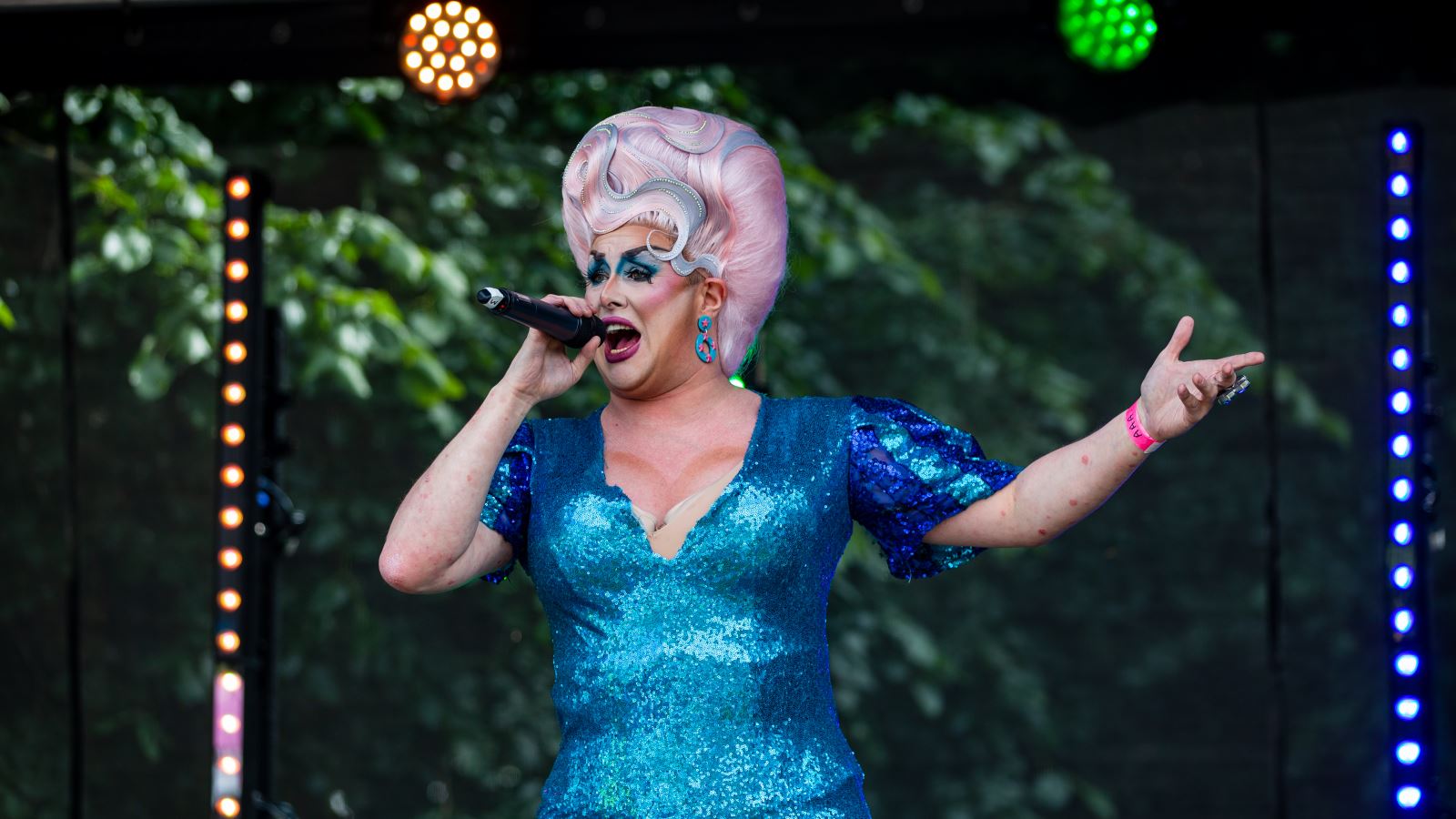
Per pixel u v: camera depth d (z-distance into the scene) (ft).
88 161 28.94
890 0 24.47
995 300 31.09
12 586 26.58
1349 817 26.35
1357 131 25.59
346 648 28.22
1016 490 11.21
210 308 28.07
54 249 26.84
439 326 29.09
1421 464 20.81
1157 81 26.25
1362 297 26.20
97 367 27.89
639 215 11.52
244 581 21.63
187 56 25.25
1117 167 26.91
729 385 11.91
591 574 11.08
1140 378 30.30
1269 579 25.66
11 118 26.89
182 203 28.76
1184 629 27.45
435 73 24.39
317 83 25.50
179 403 27.73
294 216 28.99
